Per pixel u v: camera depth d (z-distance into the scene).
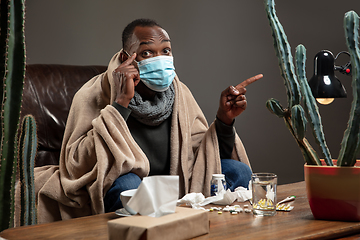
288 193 1.37
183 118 1.85
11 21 0.77
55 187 1.58
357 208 0.94
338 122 4.15
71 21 4.00
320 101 1.27
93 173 1.47
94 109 1.73
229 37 4.32
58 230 0.91
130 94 1.57
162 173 1.85
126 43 1.77
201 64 4.29
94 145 1.52
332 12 4.23
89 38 4.04
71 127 1.72
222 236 0.82
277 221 0.96
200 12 4.29
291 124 1.04
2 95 0.78
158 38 1.73
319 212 0.97
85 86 1.85
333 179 0.95
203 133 1.96
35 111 2.09
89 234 0.87
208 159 1.73
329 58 1.21
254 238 0.80
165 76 1.71
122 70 1.59
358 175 0.93
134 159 1.52
